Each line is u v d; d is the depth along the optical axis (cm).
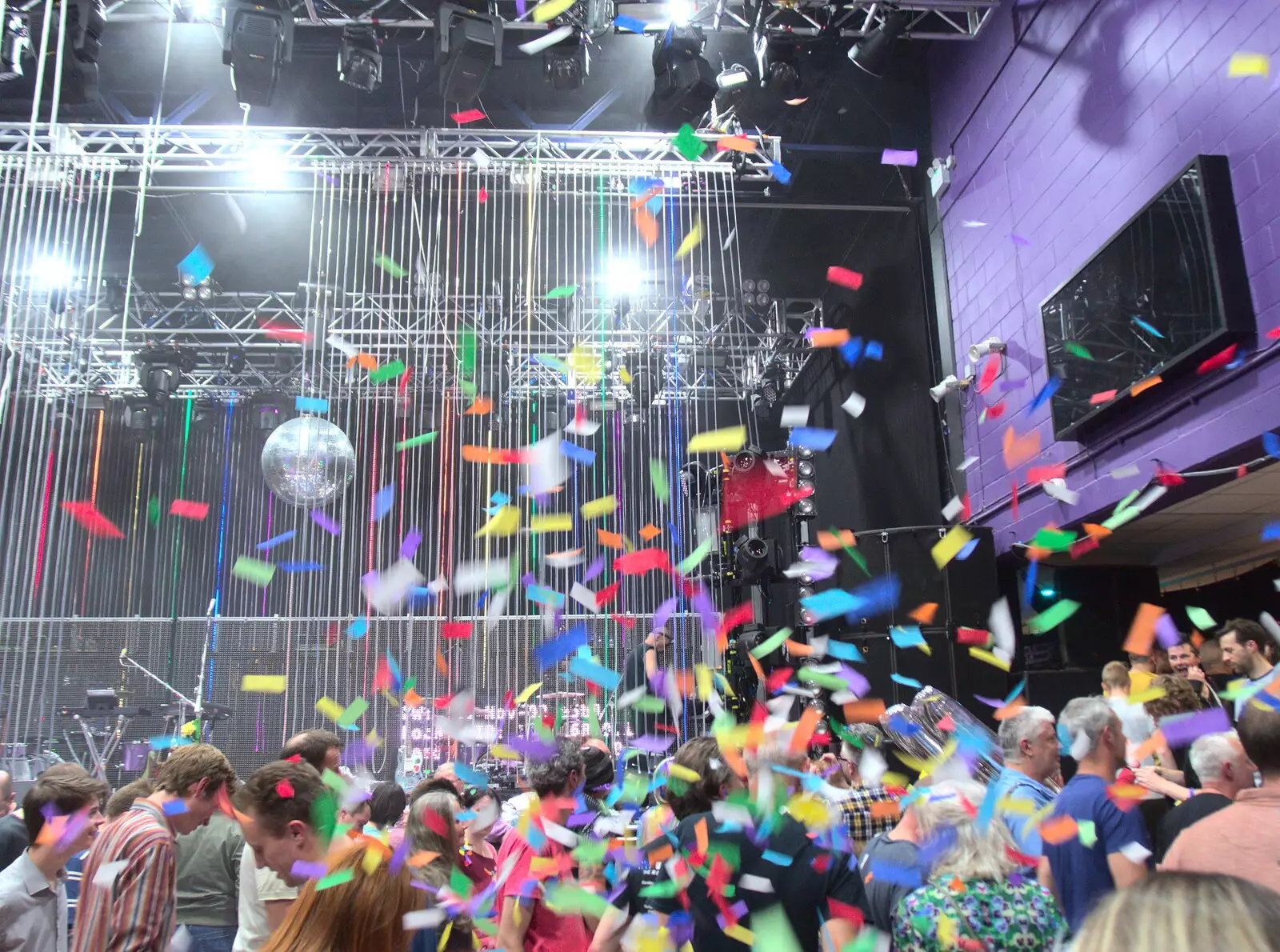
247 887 273
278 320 1109
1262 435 462
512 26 723
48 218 752
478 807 333
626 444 1101
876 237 929
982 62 748
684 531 948
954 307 790
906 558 689
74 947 219
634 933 210
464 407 1018
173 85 888
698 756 252
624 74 903
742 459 739
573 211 905
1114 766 258
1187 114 518
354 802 307
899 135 857
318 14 737
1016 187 695
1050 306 616
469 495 1086
